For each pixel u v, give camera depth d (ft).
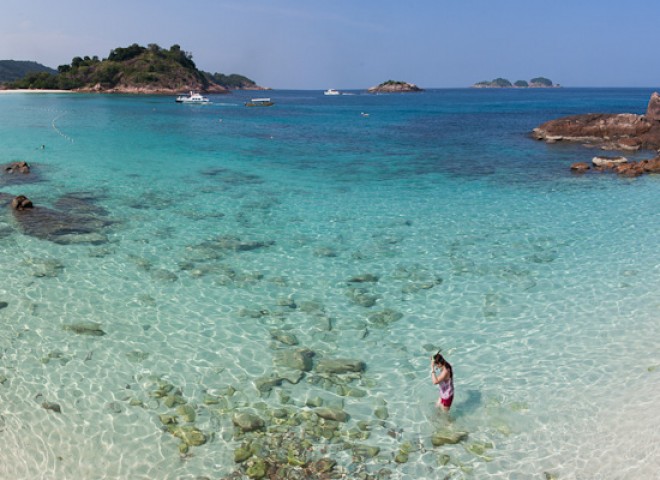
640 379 38.60
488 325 47.21
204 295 52.70
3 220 72.84
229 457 31.58
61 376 39.01
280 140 178.19
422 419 35.01
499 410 35.63
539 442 32.65
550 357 41.96
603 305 50.37
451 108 407.64
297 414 35.50
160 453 31.83
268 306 50.70
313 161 132.87
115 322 46.96
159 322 47.19
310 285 55.52
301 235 71.41
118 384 38.24
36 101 395.34
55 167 114.11
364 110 383.86
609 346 43.27
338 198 92.53
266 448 32.37
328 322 47.73
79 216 76.64
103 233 69.92
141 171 113.09
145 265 59.72
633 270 58.49
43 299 50.75
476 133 202.59
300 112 352.69
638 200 89.56
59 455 31.53
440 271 59.16
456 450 32.17
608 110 345.31
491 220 78.74
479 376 39.65
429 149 156.35
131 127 208.64
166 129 205.26
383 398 37.27
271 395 37.42
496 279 56.85
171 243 67.05
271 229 73.82
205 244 66.95
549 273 58.23
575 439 32.76
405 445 32.65
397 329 46.70
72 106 338.13
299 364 41.09
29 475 30.09
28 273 56.49
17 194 87.76
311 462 31.24
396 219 79.41
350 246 67.31
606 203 87.92
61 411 35.27
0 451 31.76
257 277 57.21
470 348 43.60
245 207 85.30
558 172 115.75
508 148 156.25
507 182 105.91
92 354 41.88
